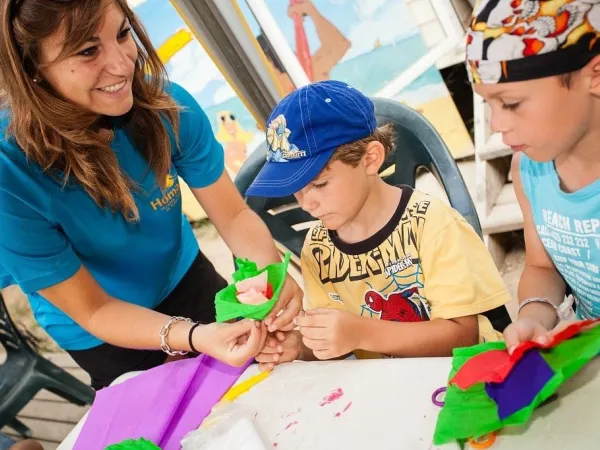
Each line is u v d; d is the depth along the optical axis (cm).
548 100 69
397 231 110
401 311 116
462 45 213
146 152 113
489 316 116
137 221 116
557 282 102
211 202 129
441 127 230
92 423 103
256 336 99
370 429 78
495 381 68
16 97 94
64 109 96
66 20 86
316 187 104
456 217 109
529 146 74
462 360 79
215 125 245
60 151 99
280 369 99
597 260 91
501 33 69
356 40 216
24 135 98
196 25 168
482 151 202
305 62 215
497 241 206
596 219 87
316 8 208
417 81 224
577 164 85
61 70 91
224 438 86
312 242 122
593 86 69
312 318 101
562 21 65
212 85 234
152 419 97
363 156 104
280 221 145
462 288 104
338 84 108
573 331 70
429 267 107
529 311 91
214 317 148
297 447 80
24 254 102
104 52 92
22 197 100
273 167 107
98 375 137
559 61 67
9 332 221
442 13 208
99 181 105
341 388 88
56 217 105
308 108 102
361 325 101
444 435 70
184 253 141
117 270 122
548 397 70
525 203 102
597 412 66
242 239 126
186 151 120
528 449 66
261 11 185
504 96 72
